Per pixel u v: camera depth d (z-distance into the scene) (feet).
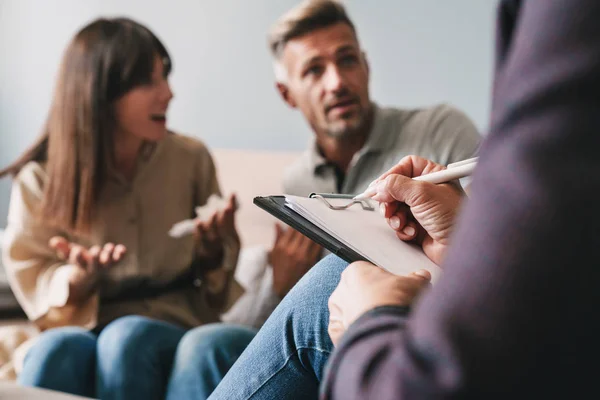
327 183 5.68
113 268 5.17
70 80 5.34
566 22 0.97
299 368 2.11
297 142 9.23
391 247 2.00
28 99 11.15
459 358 0.96
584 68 0.94
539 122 0.97
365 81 5.53
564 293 0.94
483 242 0.99
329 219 1.98
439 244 2.01
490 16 7.81
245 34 9.62
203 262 5.34
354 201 2.15
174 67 10.14
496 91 1.11
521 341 0.95
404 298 1.38
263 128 9.50
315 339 2.06
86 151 5.29
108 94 5.28
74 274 4.83
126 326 4.32
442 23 8.13
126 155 5.45
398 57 8.41
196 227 5.14
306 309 2.09
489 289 0.97
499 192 0.99
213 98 9.87
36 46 11.10
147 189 5.47
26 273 5.19
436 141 5.29
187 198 5.68
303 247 5.32
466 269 1.00
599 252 0.94
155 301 5.18
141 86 5.30
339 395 1.20
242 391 2.15
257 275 6.17
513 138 0.99
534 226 0.95
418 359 1.01
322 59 5.48
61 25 10.92
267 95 9.46
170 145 5.69
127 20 5.46
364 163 5.37
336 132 5.49
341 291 1.52
